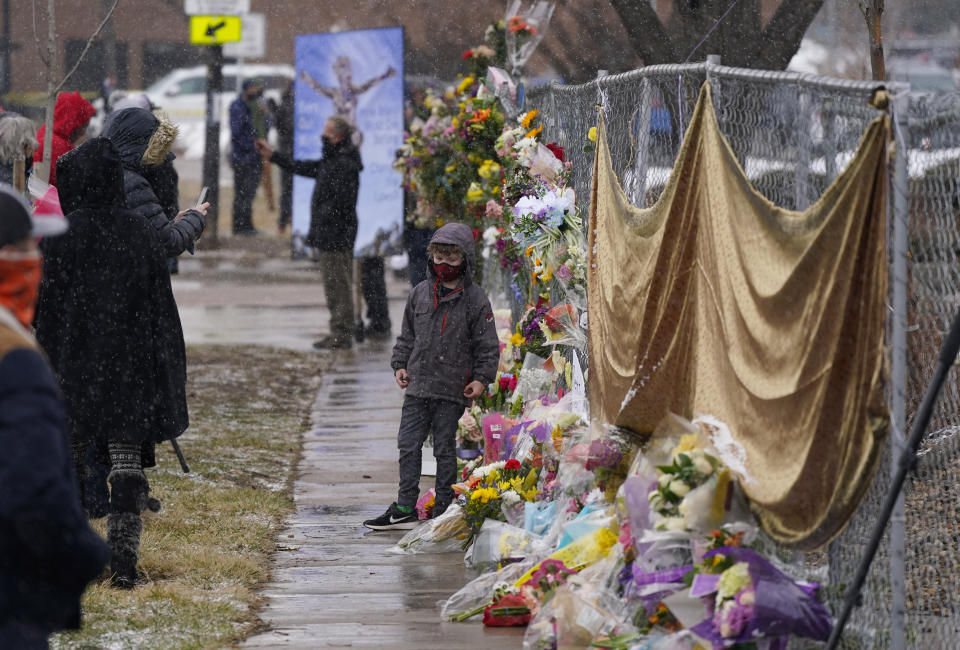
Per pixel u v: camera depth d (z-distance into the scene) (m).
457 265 13.13
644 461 8.89
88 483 12.48
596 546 9.59
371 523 13.05
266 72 51.12
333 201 24.36
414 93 31.66
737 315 7.91
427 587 10.91
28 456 5.16
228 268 36.00
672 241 9.15
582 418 11.08
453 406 13.16
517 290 15.61
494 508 11.48
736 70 8.27
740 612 7.32
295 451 16.69
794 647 7.79
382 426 18.30
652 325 9.48
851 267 6.60
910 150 6.67
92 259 10.55
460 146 17.86
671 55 16.91
